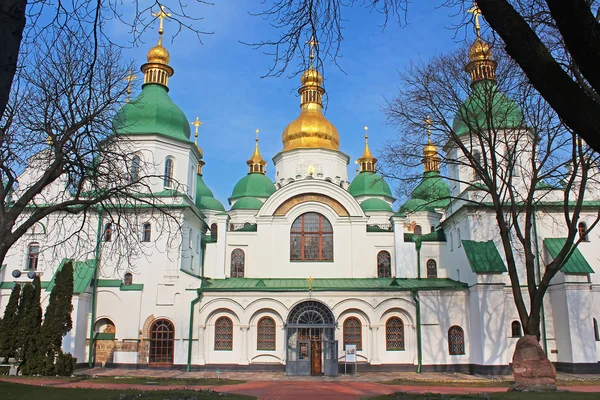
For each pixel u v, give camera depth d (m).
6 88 6.35
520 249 41.53
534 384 26.55
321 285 43.69
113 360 40.50
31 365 31.86
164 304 41.59
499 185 42.12
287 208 47.75
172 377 35.09
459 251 44.41
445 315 41.41
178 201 43.38
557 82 6.55
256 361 41.22
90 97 17.78
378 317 41.94
